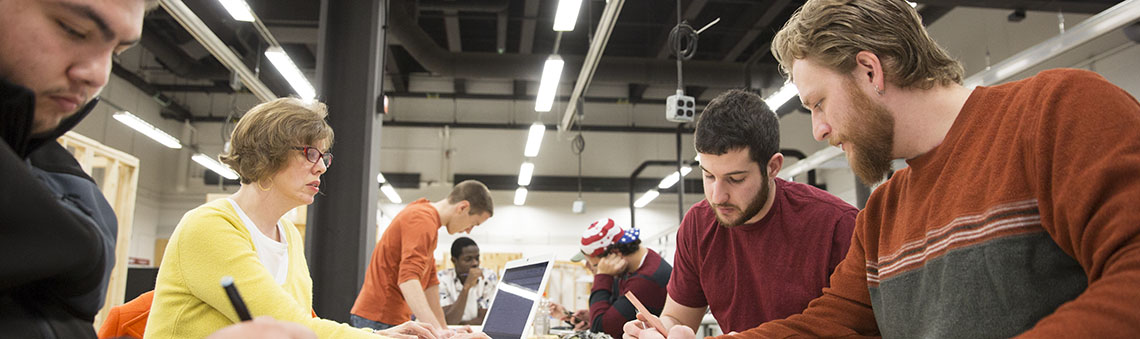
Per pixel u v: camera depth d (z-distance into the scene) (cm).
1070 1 649
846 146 101
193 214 138
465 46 1091
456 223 322
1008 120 83
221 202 145
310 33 802
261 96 636
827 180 1333
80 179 78
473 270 427
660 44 982
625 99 1270
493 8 780
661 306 256
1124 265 60
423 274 288
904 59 90
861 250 119
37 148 71
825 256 150
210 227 134
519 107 1340
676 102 493
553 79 614
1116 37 650
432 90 1298
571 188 1370
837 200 156
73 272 64
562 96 1272
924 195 96
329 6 375
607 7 521
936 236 91
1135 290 57
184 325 132
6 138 63
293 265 161
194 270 130
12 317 63
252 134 147
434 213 304
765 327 121
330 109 362
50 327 66
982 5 651
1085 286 74
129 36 68
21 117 62
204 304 133
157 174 1288
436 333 165
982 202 84
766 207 156
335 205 349
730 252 165
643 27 991
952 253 87
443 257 1305
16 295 64
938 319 89
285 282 155
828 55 95
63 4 61
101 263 69
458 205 318
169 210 1302
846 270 121
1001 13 815
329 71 368
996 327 81
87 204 76
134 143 1177
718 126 146
